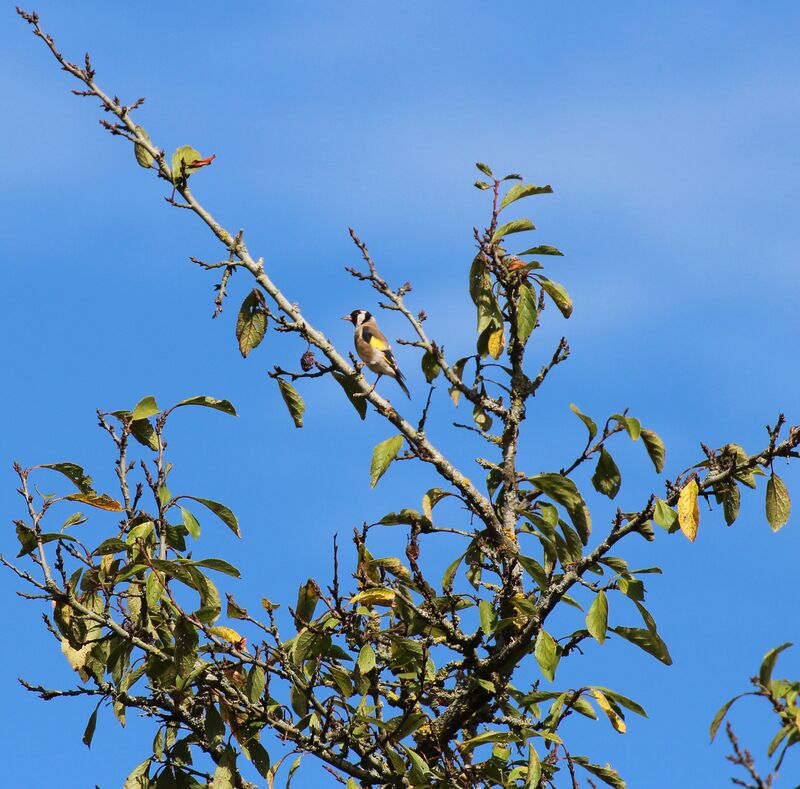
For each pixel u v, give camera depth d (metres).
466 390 15.51
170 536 13.26
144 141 13.80
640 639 12.88
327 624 12.66
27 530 12.30
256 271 13.75
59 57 13.65
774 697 8.93
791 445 12.96
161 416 13.42
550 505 14.35
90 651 12.50
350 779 12.55
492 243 14.78
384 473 13.87
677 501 13.38
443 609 13.78
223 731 12.39
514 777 12.18
